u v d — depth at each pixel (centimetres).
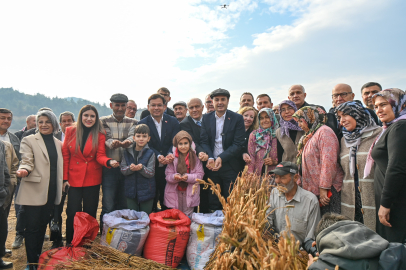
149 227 292
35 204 288
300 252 185
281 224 258
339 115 260
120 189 369
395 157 197
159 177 378
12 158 329
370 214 235
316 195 274
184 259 310
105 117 383
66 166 325
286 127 336
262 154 359
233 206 192
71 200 322
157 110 373
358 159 244
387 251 118
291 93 406
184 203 344
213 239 280
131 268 233
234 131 370
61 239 359
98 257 247
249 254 164
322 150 265
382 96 217
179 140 340
